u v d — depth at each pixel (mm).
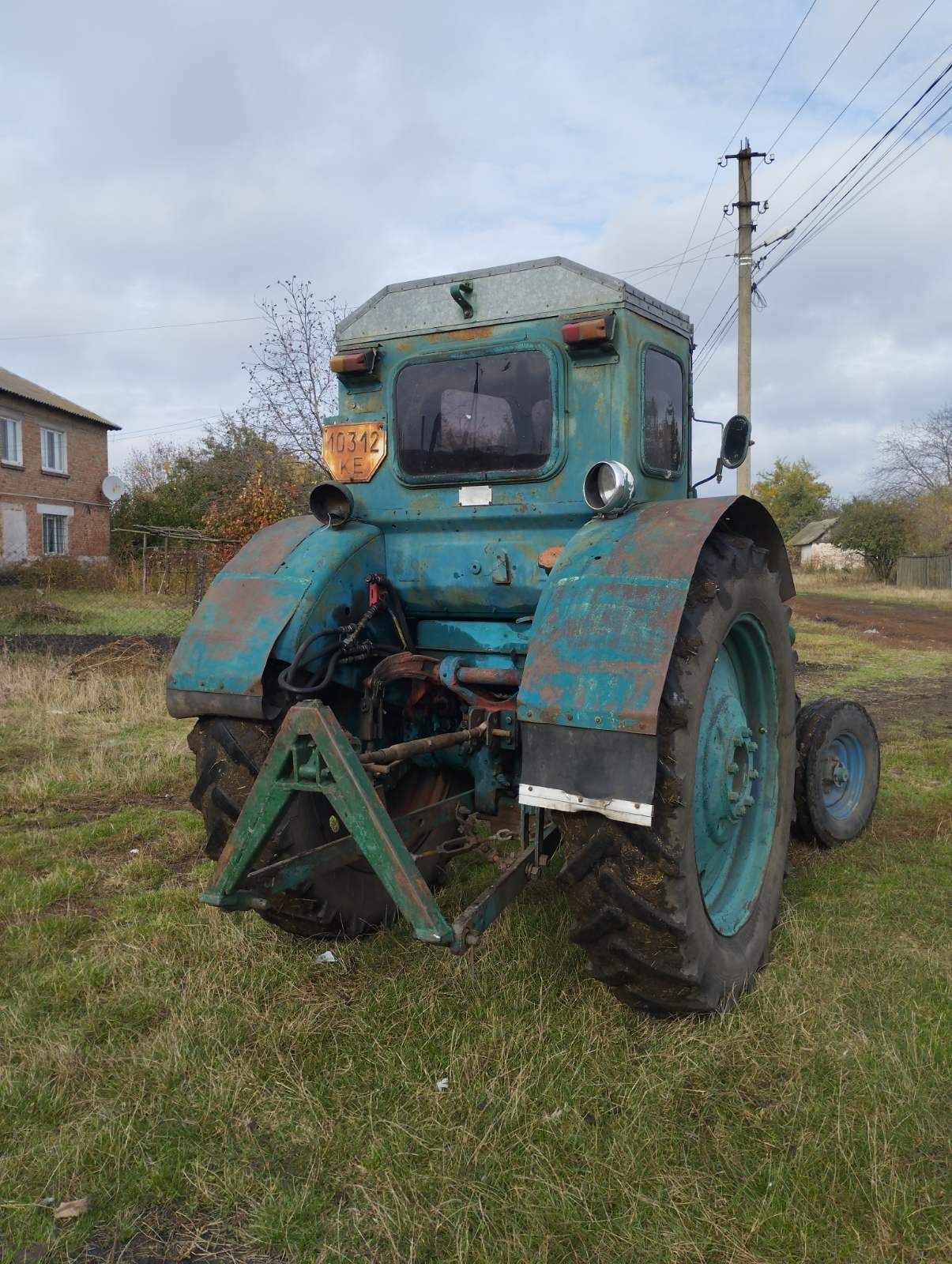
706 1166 2168
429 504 3309
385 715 3496
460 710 3447
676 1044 2580
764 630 3174
